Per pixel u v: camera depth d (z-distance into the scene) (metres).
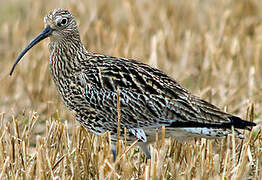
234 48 22.73
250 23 26.92
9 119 19.17
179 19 27.30
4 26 27.78
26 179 13.84
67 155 14.46
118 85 14.85
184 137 14.93
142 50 23.83
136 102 14.73
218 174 13.82
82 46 15.82
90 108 15.13
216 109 14.55
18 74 22.27
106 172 13.41
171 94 14.66
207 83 21.89
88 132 16.22
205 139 15.07
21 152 14.90
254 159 15.27
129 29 24.83
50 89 20.27
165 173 13.86
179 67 23.19
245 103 19.80
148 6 27.86
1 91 21.86
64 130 15.14
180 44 25.42
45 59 22.34
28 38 24.83
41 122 19.45
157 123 14.75
